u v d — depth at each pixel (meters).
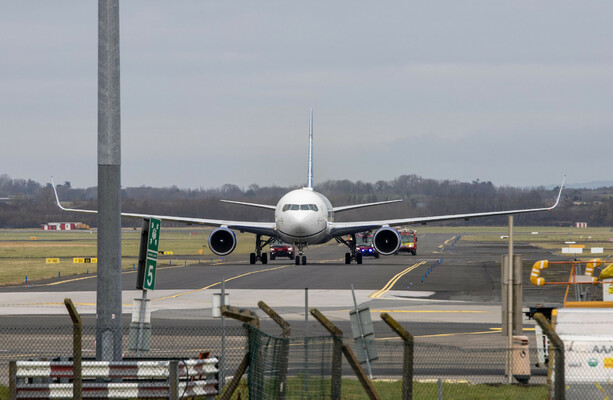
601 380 54.12
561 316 57.31
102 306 55.56
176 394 51.72
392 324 46.44
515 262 66.50
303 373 64.00
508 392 61.28
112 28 56.28
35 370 52.53
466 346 86.12
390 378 67.69
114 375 52.75
